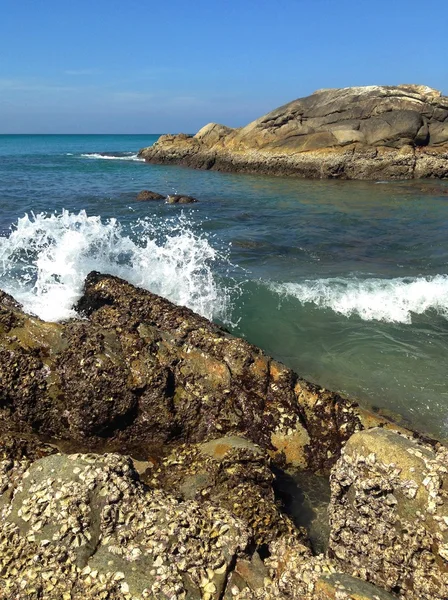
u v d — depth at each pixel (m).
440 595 3.54
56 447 5.57
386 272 11.88
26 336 6.02
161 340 6.27
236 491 4.67
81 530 3.85
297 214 19.89
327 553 4.29
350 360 7.84
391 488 3.88
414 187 29.41
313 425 5.97
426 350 8.10
